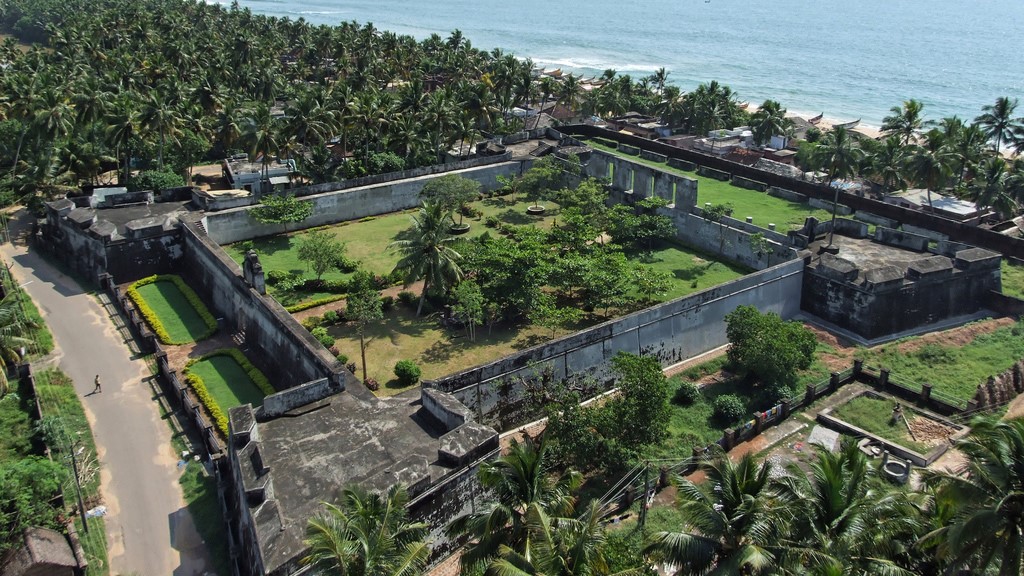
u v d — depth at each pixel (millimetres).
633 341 53312
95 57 140000
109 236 68812
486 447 37062
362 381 52781
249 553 33250
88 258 70562
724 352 58875
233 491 39062
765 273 61281
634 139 115875
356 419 39969
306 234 82062
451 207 81312
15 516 35938
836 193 77500
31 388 51344
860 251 67875
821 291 63938
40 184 83000
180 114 99438
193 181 98812
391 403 41500
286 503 33281
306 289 67625
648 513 39312
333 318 61969
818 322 63969
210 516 40500
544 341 59000
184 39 154250
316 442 37844
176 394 51125
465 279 64125
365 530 27766
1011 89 182000
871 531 27266
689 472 42781
